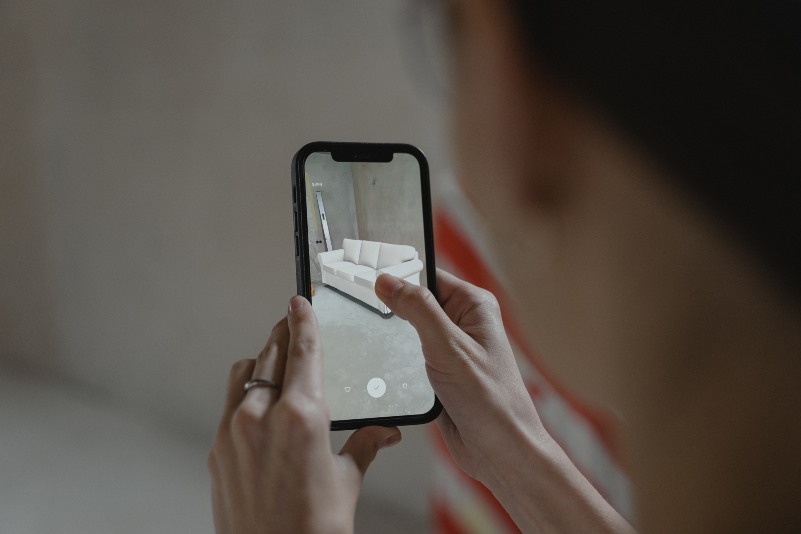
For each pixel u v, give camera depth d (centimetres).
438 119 126
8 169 231
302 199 75
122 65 196
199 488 187
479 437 69
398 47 136
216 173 184
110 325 221
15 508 173
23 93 220
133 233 208
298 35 157
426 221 80
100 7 194
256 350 190
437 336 67
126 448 203
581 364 87
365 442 60
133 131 199
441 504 156
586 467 91
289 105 163
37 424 212
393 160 81
